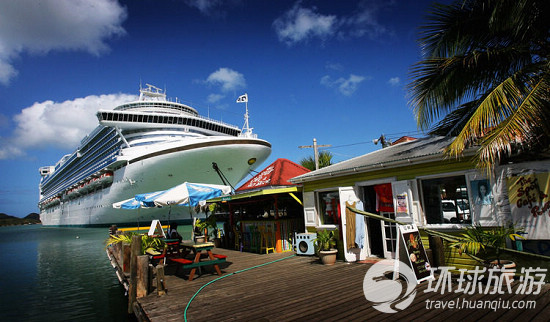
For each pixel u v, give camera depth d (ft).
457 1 17.48
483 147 14.10
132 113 109.19
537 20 16.16
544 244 15.20
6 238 124.98
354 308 13.70
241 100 115.44
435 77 18.76
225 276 22.16
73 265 45.88
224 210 43.75
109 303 25.91
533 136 15.05
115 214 128.98
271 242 31.58
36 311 24.31
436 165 19.45
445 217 19.45
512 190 16.17
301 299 15.52
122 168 112.68
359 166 22.88
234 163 106.11
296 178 28.73
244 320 13.34
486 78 17.92
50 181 248.11
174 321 13.79
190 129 119.44
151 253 28.27
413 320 12.02
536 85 14.25
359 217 23.59
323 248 23.98
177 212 125.29
